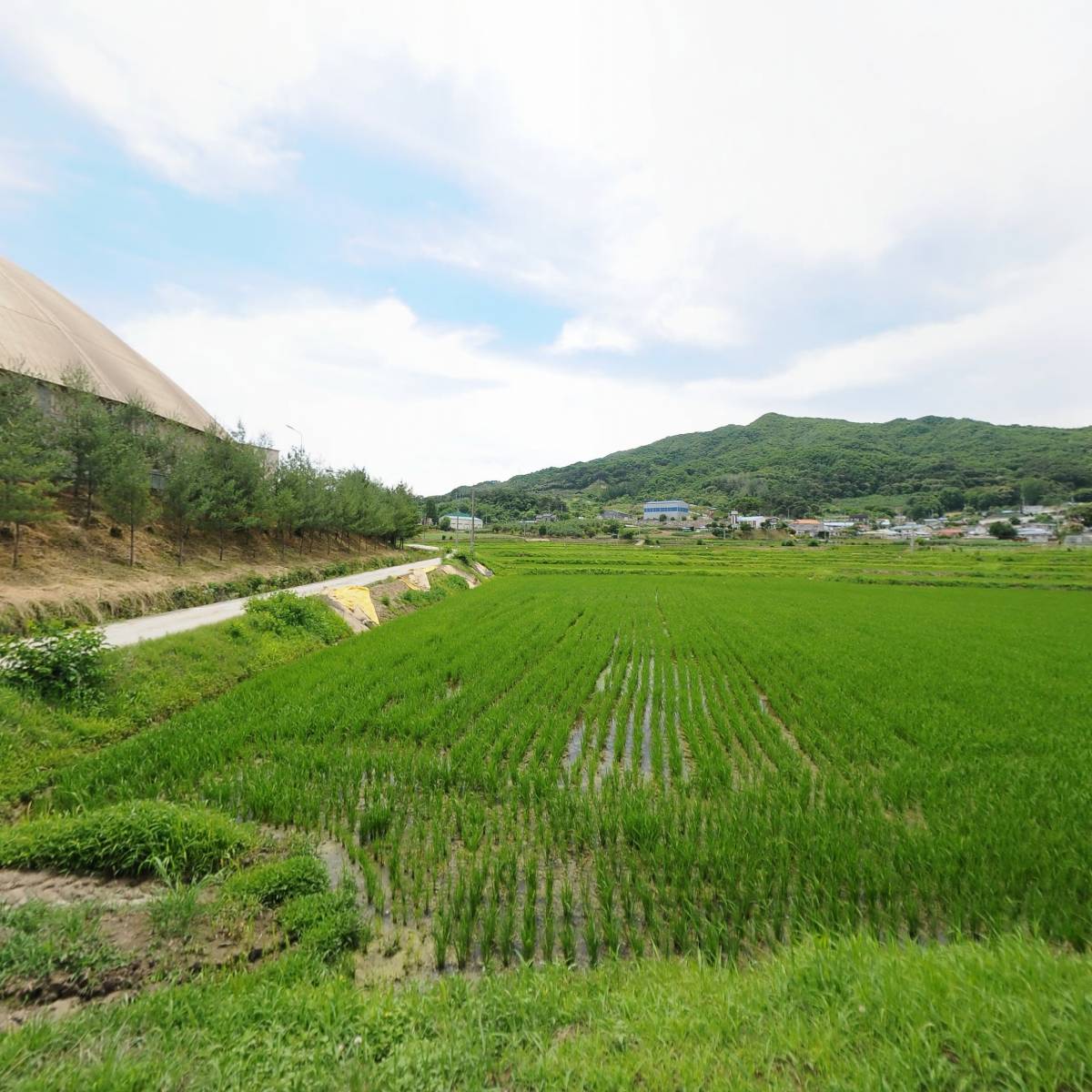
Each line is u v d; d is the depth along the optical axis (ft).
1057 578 150.20
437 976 14.78
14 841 18.80
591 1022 11.20
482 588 124.88
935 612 90.38
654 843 20.68
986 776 26.63
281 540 119.44
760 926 16.44
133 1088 9.24
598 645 58.80
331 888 18.38
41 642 33.53
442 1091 9.15
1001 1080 8.57
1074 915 16.35
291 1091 9.20
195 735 30.58
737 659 53.98
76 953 14.29
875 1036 9.85
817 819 22.20
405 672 46.16
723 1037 10.19
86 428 69.46
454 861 20.30
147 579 66.33
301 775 26.61
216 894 17.61
